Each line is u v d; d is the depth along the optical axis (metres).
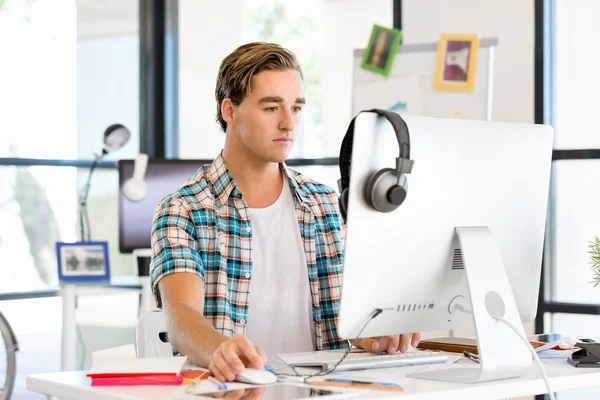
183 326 1.53
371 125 1.35
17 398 4.31
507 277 1.49
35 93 4.68
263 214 1.93
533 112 4.00
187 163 4.12
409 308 1.44
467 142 1.46
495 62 4.09
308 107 4.72
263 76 1.81
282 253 1.94
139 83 5.02
